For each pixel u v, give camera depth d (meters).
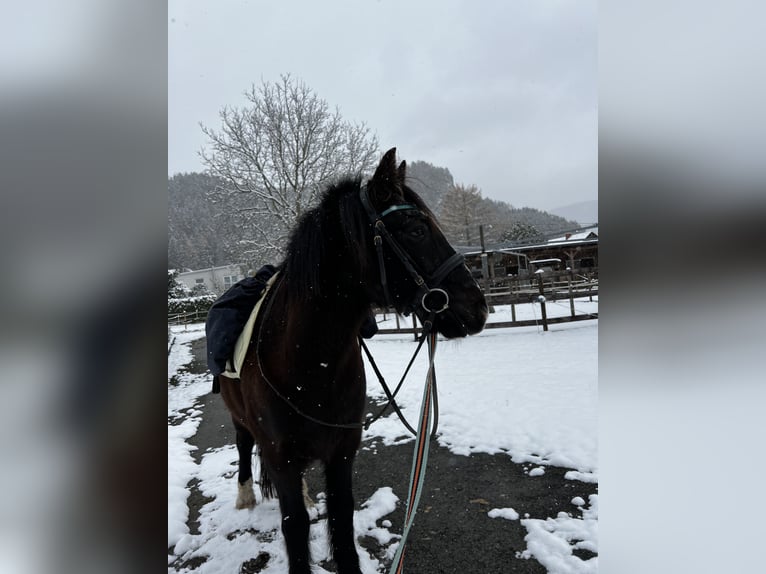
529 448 3.42
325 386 1.72
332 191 1.78
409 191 1.72
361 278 1.65
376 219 1.61
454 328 1.63
